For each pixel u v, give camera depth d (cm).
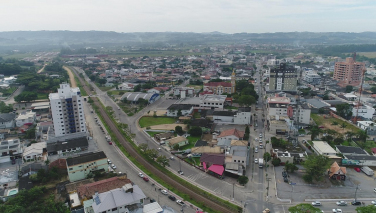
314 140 17912
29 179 13125
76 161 13550
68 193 11844
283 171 14162
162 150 16975
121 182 11806
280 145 16700
